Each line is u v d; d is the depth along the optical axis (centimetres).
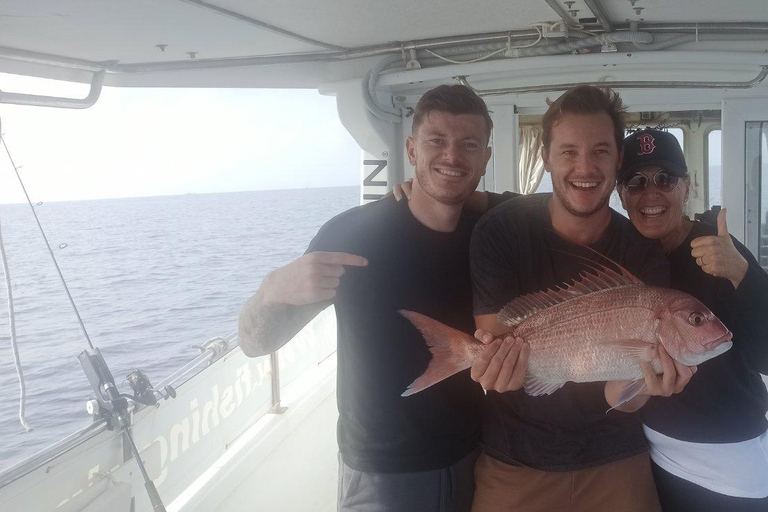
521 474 250
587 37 420
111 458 249
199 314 1989
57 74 412
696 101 561
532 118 776
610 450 248
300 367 488
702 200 764
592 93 231
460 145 247
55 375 1000
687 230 265
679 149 260
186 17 337
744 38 421
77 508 229
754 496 253
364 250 260
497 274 240
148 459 275
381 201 280
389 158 515
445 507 260
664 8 373
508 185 575
